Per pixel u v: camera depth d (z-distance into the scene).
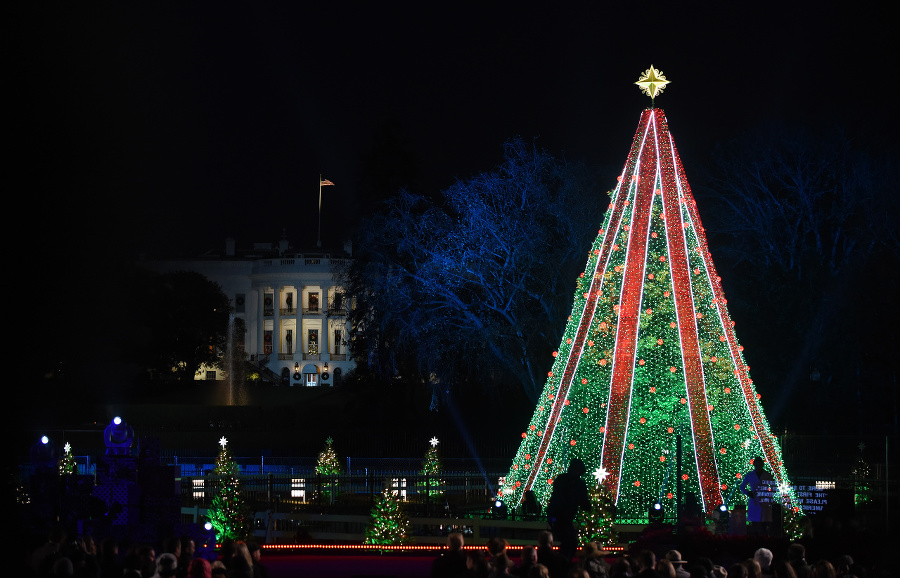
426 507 30.78
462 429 61.44
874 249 55.97
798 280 55.16
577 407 29.17
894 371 53.12
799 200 57.97
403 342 58.94
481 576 14.62
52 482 23.48
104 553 16.67
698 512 23.44
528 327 54.94
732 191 59.47
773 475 27.25
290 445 64.00
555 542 24.41
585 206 54.25
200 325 104.31
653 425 27.73
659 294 26.83
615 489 27.36
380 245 62.28
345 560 24.59
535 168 54.81
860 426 51.06
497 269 55.53
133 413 79.00
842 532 20.69
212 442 65.88
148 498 23.42
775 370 54.12
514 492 29.50
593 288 27.81
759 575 15.23
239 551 15.23
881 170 55.97
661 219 26.86
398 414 69.00
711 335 27.14
